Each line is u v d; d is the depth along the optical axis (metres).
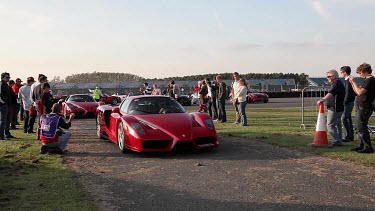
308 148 7.55
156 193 4.68
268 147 7.86
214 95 14.43
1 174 5.70
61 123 7.66
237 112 12.68
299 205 4.07
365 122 6.82
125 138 7.42
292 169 5.84
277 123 12.77
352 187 4.75
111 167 6.29
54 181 5.29
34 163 6.57
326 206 4.02
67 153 7.70
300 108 21.95
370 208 3.93
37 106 10.48
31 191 4.76
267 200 4.29
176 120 7.46
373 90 6.73
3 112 9.61
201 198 4.43
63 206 4.15
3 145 8.70
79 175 5.70
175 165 6.37
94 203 4.26
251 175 5.52
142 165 6.43
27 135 10.88
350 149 7.31
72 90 49.47
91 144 8.99
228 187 4.89
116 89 49.62
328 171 5.64
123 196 4.56
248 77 89.50
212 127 7.54
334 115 7.63
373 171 5.56
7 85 9.62
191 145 7.13
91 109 16.73
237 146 8.12
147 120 7.47
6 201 4.34
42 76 9.76
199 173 5.73
